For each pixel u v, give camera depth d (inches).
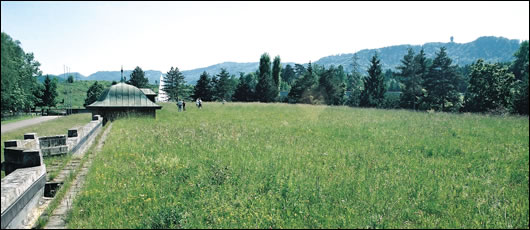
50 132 736.3
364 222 205.6
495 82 1657.2
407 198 249.6
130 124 684.7
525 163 366.3
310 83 2842.0
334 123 749.9
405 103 2474.2
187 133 554.9
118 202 226.1
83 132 407.2
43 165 248.1
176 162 336.5
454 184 281.6
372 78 2790.4
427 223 207.0
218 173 287.1
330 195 250.4
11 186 185.5
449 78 2349.9
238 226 198.5
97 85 2797.7
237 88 3253.0
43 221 191.3
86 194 231.6
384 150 429.7
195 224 198.4
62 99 2896.2
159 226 195.8
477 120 840.9
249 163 336.8
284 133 573.6
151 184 264.4
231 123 745.6
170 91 3791.8
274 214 215.0
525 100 1239.5
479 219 214.4
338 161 358.6
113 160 338.0
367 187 268.1
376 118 898.1
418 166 345.7
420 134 574.2
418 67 2492.6
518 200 247.4
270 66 3272.6
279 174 297.0
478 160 380.5
